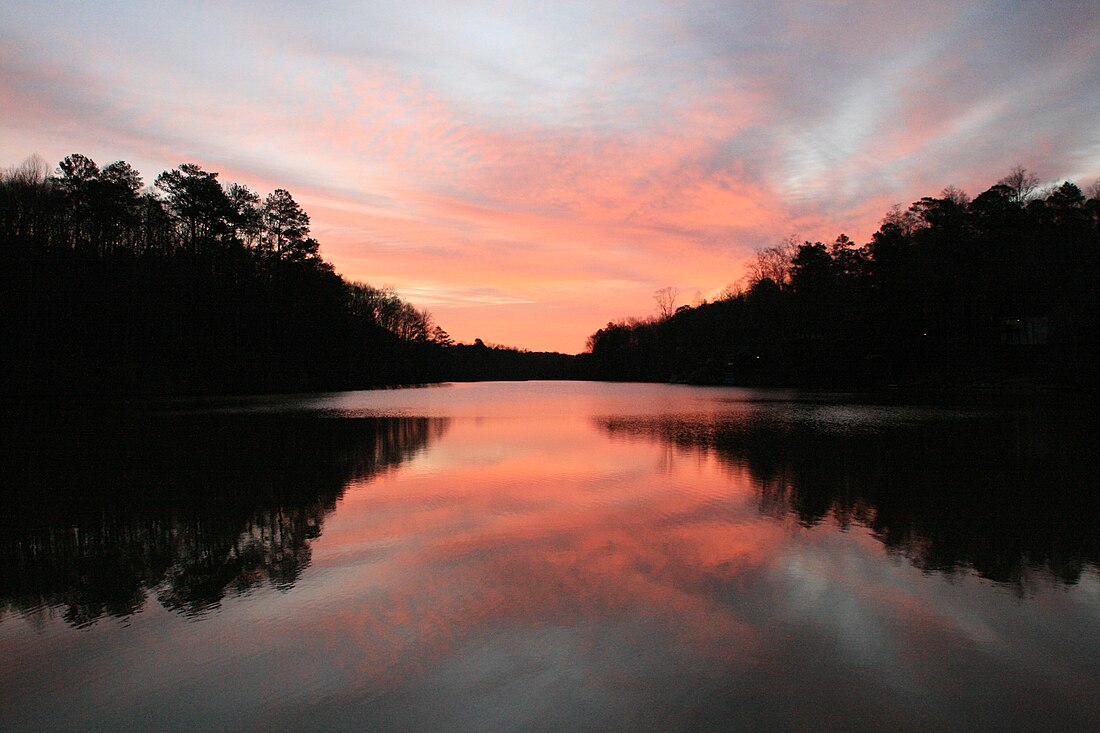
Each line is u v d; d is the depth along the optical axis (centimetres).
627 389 9100
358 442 2353
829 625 688
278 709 531
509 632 674
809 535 1045
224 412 3706
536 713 518
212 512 1250
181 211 5928
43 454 2039
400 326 12769
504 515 1194
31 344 4666
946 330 6419
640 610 730
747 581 826
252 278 6719
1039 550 962
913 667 593
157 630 699
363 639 663
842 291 7812
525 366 19700
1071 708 521
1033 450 2009
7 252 4594
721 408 4306
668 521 1141
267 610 750
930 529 1083
